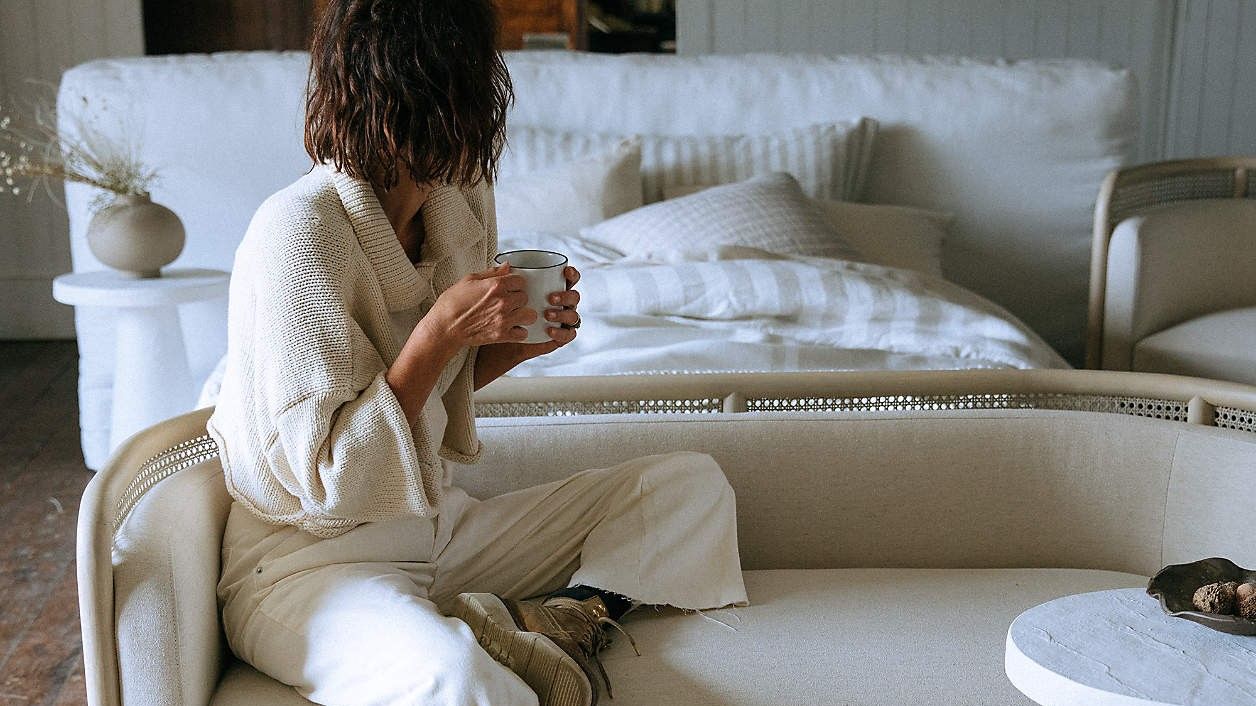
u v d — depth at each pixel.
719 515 1.74
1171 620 1.35
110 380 3.48
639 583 1.65
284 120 3.41
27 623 2.57
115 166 3.21
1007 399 1.98
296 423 1.40
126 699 1.34
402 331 1.54
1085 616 1.36
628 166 3.28
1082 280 3.57
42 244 5.00
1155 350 2.99
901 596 1.72
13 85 4.83
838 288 2.53
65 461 3.60
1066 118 3.48
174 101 3.41
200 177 3.43
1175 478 1.78
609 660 1.54
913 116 3.50
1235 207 3.27
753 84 3.51
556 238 2.93
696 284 2.53
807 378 1.92
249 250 1.46
